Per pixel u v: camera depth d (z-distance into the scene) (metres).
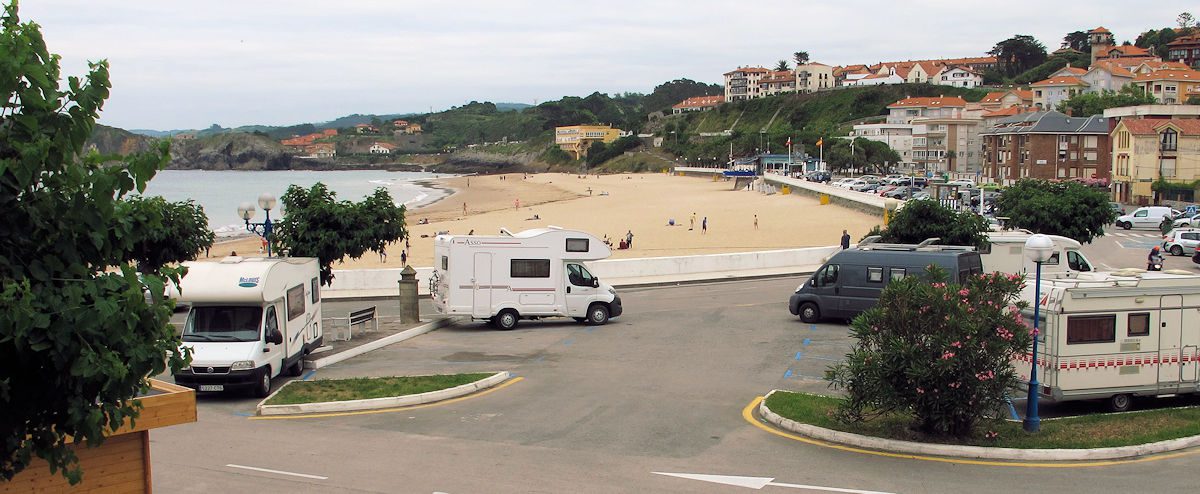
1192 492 12.34
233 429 16.05
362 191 172.12
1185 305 17.02
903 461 14.02
